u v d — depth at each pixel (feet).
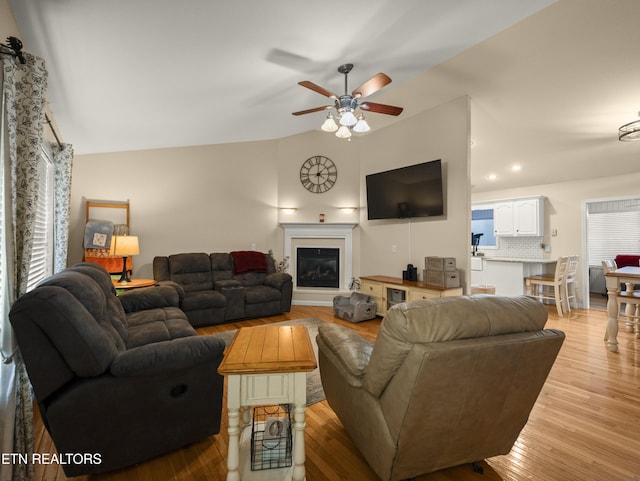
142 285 12.96
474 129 15.25
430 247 14.33
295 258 18.83
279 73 9.88
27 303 4.54
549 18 8.41
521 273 18.85
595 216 22.52
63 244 10.64
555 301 17.89
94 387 4.97
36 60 5.55
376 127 16.98
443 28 8.45
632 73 9.91
